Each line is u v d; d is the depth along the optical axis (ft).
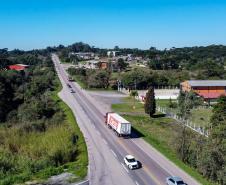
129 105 305.53
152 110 259.19
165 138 192.24
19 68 581.94
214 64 553.23
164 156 149.79
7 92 313.53
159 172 129.29
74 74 554.46
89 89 410.72
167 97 368.07
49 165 135.95
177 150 151.12
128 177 123.85
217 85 366.02
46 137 175.83
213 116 201.57
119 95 368.89
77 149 160.15
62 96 342.64
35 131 203.92
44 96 310.04
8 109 286.87
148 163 139.74
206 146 130.72
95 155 150.51
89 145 166.91
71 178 120.98
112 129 201.46
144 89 437.99
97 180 120.26
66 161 144.25
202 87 364.38
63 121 227.40
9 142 175.42
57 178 120.98
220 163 123.03
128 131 182.70
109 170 131.13
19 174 125.39
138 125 228.02
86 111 264.52
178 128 211.82
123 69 592.19
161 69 607.78
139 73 435.94
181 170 131.44
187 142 149.48
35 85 354.54
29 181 117.70
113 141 175.22
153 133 206.18
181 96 297.94
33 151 155.12
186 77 470.80
